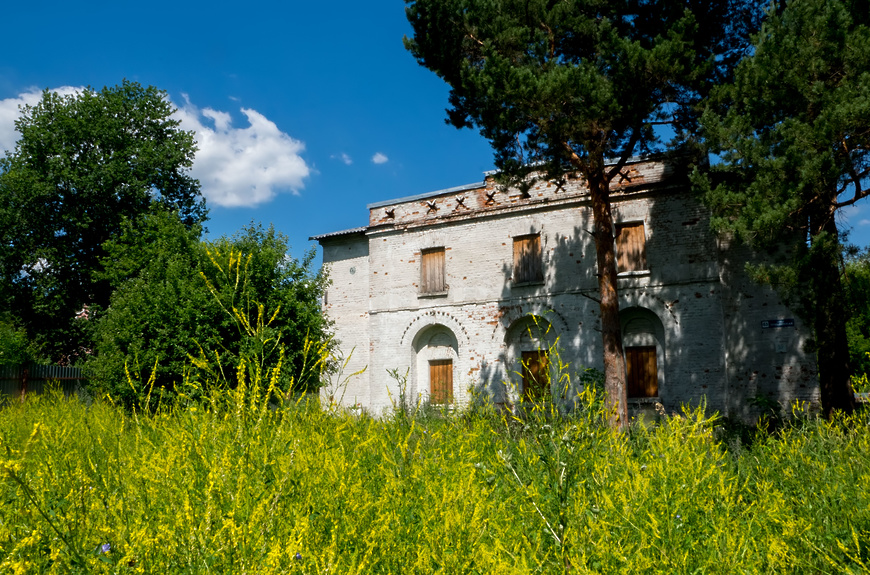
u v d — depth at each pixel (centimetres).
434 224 1873
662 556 252
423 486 302
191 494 226
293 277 1482
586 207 1662
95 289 2667
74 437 341
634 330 1577
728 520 294
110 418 425
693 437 367
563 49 1286
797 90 1002
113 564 194
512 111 1197
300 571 196
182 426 281
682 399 1469
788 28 1039
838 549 306
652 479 312
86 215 2519
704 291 1491
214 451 250
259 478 241
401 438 368
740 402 1464
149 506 230
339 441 314
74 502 214
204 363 319
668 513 279
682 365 1484
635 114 1167
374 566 229
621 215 1612
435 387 1830
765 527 321
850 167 992
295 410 310
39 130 2541
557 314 1652
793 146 985
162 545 196
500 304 1734
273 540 198
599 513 281
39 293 2520
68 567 188
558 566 247
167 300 1209
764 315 1478
